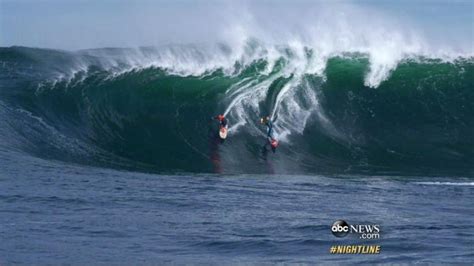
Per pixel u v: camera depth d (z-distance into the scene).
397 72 119.94
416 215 76.00
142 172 96.94
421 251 62.59
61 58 123.00
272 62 119.69
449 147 109.94
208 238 65.94
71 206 75.88
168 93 115.00
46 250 61.22
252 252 62.41
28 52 125.94
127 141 106.50
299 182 93.69
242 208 77.81
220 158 103.56
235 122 110.81
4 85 115.69
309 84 117.06
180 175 96.25
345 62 120.38
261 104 113.75
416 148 109.31
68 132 107.00
